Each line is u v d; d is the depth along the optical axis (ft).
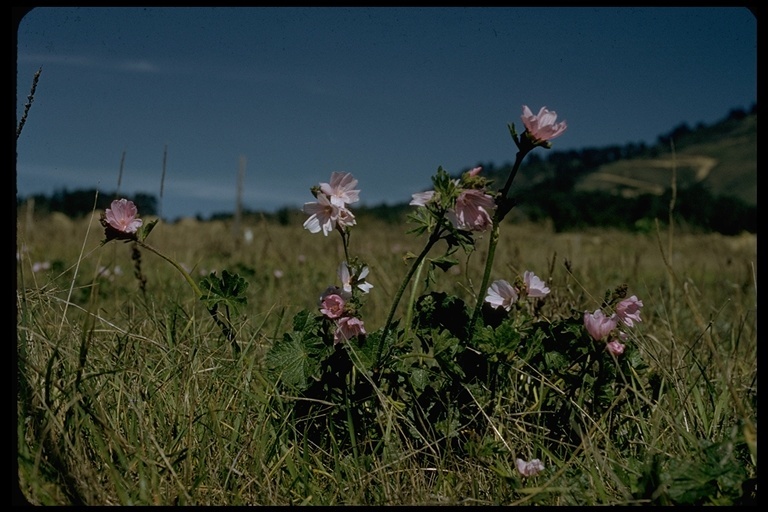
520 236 31.81
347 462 7.54
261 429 7.71
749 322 13.52
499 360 7.91
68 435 7.01
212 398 8.04
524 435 7.72
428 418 8.04
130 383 8.17
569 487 6.79
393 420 7.75
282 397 7.97
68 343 8.13
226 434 7.77
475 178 7.07
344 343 7.80
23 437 6.59
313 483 7.26
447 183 7.05
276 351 7.79
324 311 7.61
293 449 7.49
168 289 14.67
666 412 8.05
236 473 7.22
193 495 6.73
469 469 7.41
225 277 8.54
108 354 8.74
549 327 8.08
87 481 6.40
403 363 7.85
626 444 7.99
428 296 8.07
